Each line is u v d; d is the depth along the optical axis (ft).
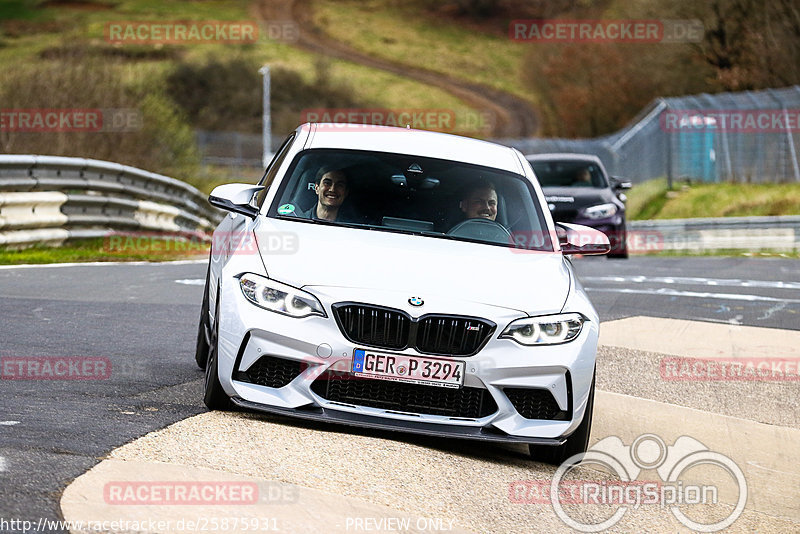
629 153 359.87
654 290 139.33
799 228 240.53
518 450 62.69
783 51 461.78
